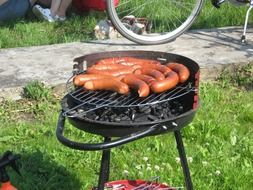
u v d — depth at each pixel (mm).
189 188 1775
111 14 3307
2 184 1655
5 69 3023
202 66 3072
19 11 4125
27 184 2160
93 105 1596
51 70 3014
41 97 2809
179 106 1657
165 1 4035
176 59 1857
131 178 2203
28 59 3168
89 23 4023
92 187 2082
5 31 3830
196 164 2293
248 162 2314
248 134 2561
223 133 2531
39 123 2646
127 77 1668
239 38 3537
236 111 2783
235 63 3127
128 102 1600
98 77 1680
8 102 2781
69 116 1554
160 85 1615
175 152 2373
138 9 4023
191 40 3496
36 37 3705
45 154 2344
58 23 4043
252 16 4082
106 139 1576
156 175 2203
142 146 2418
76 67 1787
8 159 1624
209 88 2980
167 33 3451
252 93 2980
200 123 2568
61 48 3350
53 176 2203
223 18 4047
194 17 3496
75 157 2340
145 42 3393
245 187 2160
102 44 3436
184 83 1738
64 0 4098
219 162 2307
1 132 2525
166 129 1525
